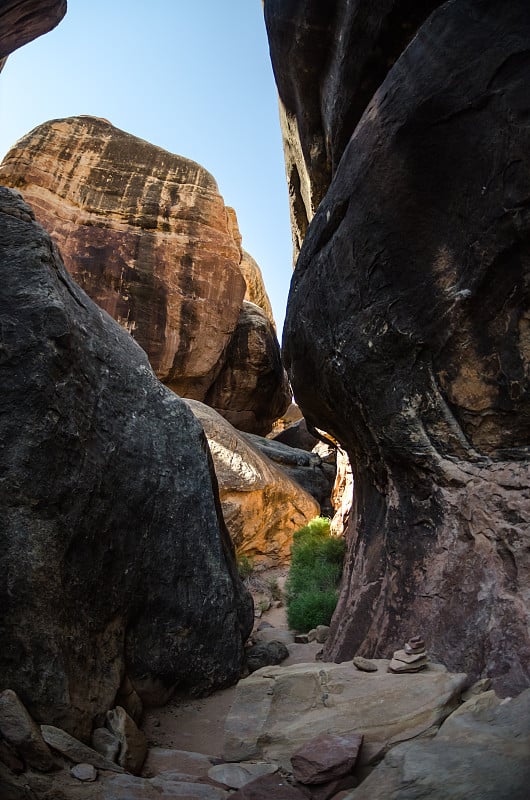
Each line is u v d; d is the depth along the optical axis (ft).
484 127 14.90
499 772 9.39
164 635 17.79
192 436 21.20
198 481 20.40
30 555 14.17
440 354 16.72
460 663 13.92
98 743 13.75
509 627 13.53
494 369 15.74
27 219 18.21
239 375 67.46
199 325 62.49
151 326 60.64
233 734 13.75
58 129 65.57
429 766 10.00
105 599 16.21
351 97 23.18
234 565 22.80
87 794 11.11
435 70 15.97
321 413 24.50
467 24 15.40
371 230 18.12
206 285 63.67
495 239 14.90
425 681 13.23
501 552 14.74
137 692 16.67
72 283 20.15
